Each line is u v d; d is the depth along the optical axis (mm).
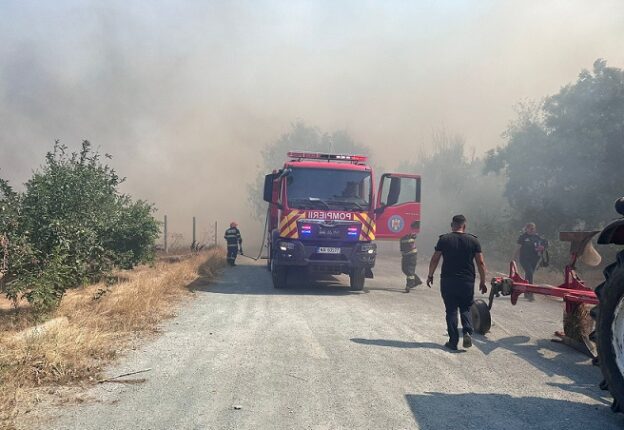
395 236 13164
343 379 5754
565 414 4934
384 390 5441
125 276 13562
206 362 6258
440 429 4496
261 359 6438
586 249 7824
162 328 8031
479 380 5910
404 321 9141
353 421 4602
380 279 16281
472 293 7285
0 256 8781
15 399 4820
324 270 12602
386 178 13055
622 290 4797
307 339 7539
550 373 6270
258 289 12977
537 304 11719
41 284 8422
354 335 7895
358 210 12672
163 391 5227
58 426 4324
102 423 4410
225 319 8875
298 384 5539
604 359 4914
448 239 7359
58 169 11641
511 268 8695
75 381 5422
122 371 5824
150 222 12867
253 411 4758
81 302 9242
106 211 12242
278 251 12555
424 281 15641
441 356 6883
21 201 10586
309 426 4461
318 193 12680
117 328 7762
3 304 9211
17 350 6008
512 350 7363
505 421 4723
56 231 10219
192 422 4473
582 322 7449
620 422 4762
